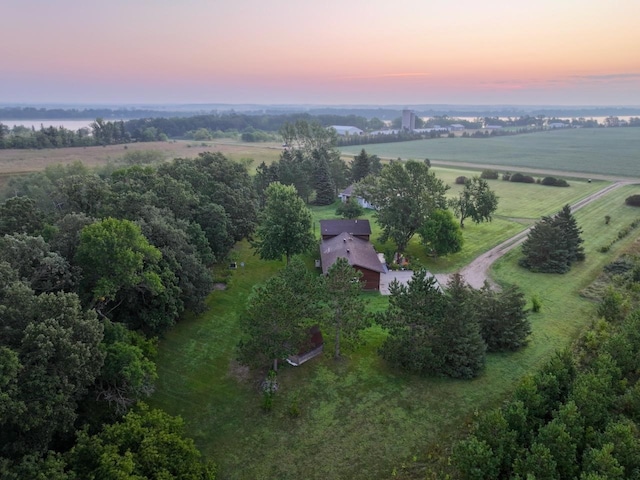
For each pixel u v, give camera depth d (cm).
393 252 6419
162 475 2164
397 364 3531
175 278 3897
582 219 8025
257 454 2748
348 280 3553
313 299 3575
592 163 15112
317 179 9856
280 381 3428
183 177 6166
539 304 4559
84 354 2431
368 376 3509
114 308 3556
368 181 8262
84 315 2697
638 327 3562
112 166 10662
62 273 3114
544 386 2902
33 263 3069
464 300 3516
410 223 6128
